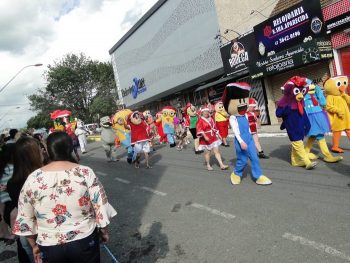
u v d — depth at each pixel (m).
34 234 3.17
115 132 14.37
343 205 5.53
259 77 17.56
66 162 3.18
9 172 4.48
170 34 27.75
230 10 20.94
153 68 32.41
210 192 7.44
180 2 25.20
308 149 8.62
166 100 32.62
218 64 22.19
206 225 5.67
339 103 8.64
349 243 4.32
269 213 5.69
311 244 4.45
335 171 7.41
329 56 14.05
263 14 19.67
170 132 16.27
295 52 14.91
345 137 10.74
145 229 5.99
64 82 54.88
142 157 14.24
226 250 4.70
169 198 7.55
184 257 4.73
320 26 14.12
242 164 7.51
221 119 13.19
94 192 3.12
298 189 6.64
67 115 20.66
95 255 3.14
